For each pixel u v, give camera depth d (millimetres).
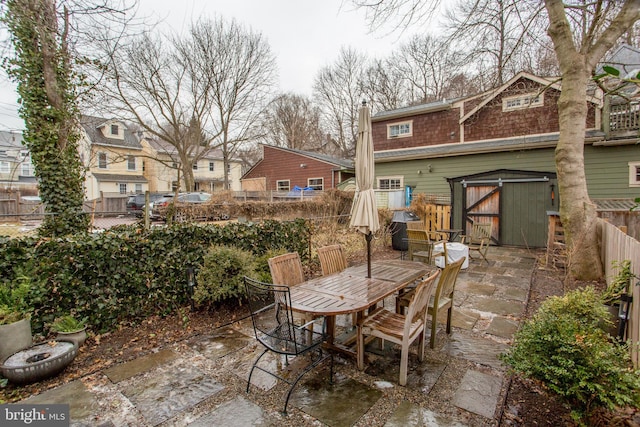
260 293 2762
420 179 13000
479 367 2949
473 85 10758
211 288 4188
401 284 3303
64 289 3480
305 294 2967
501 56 7777
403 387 2635
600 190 9523
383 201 12500
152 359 3145
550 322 2201
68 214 5574
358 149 3631
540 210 9039
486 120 11828
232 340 3561
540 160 10383
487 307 4582
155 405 2443
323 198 13422
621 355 2006
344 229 10164
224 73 20609
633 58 10734
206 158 31844
